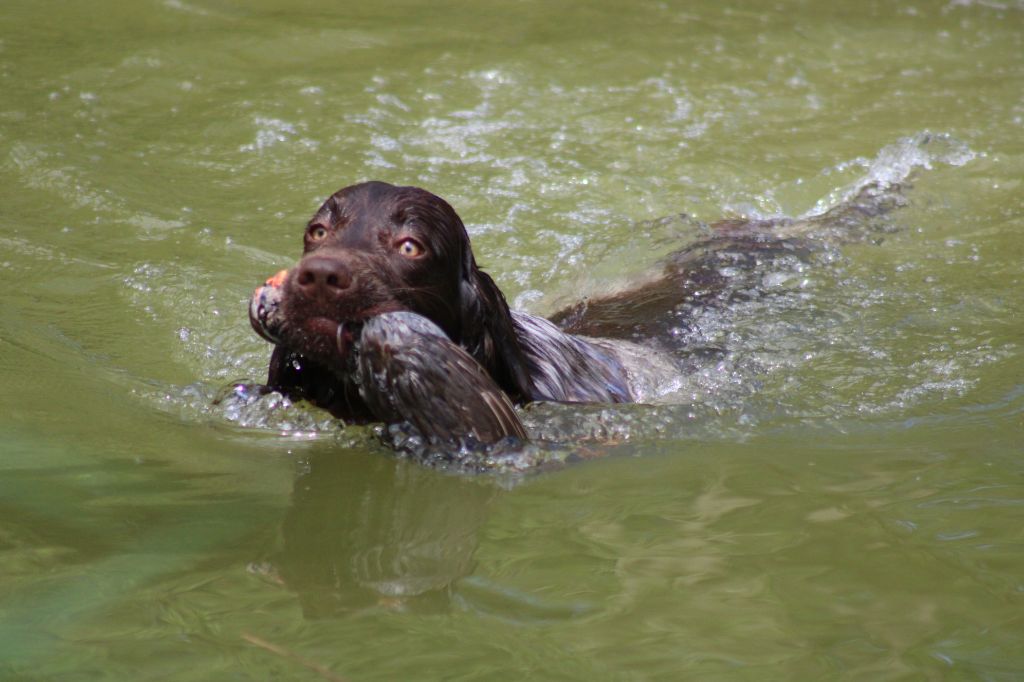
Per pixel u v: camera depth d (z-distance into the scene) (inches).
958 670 456.4
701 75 1579.7
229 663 453.4
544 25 1770.4
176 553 552.7
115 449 689.6
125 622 483.2
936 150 1342.3
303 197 1178.0
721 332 922.7
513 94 1480.1
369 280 655.1
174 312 946.1
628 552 559.8
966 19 1876.2
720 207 1210.0
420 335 649.0
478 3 1877.5
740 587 523.8
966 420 741.3
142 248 1053.2
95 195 1150.3
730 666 460.1
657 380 829.2
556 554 559.2
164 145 1289.4
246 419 742.5
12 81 1449.3
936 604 508.4
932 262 1072.2
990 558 548.7
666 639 479.5
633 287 1043.3
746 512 605.9
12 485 624.7
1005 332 906.7
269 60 1567.4
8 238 1053.2
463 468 665.6
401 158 1280.8
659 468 673.0
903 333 912.9
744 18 1847.9
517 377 748.6
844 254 1093.8
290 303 648.4
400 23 1753.2
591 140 1352.1
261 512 607.5
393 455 690.8
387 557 556.1
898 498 621.0
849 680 450.6
